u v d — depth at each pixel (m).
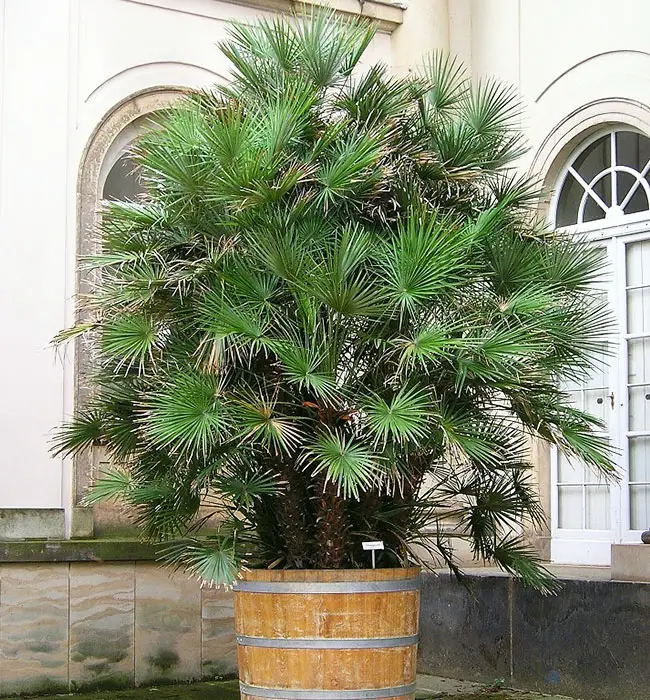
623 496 7.83
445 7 9.02
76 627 6.90
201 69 8.00
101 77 7.60
